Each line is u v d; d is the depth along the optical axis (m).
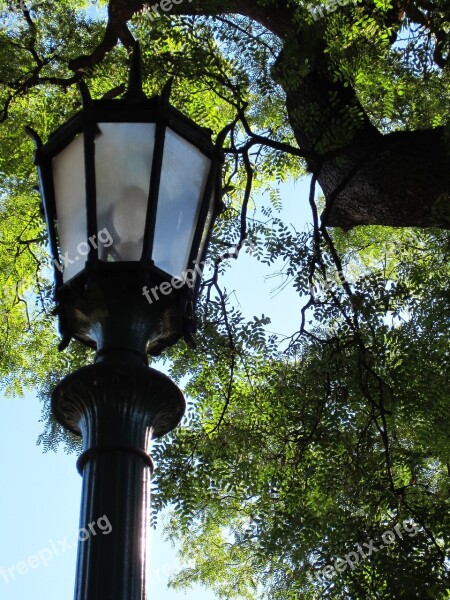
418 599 5.73
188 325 3.38
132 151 3.32
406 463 6.95
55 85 9.50
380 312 6.88
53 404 3.23
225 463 6.84
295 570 6.23
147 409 3.15
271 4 7.10
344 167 6.51
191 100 8.19
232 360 7.20
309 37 6.45
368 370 6.68
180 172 3.40
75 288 3.24
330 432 6.71
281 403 7.02
